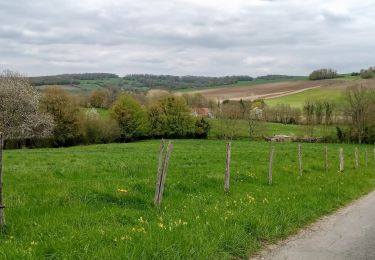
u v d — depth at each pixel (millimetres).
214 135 95125
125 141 89188
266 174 22234
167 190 15391
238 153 37906
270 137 89812
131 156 33500
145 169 21453
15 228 9406
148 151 43562
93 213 11086
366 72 177375
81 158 30703
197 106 147625
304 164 29078
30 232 9172
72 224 9992
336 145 74000
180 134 94938
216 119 101062
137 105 88938
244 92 176000
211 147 53094
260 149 49500
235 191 16656
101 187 14109
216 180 18516
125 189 14234
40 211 11094
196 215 11312
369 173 29047
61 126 74938
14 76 63469
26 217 10414
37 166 23000
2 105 59500
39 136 65062
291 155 38438
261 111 114938
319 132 92500
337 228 12211
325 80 180625
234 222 10859
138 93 127750
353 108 87688
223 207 12711
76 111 77250
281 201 14547
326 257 9328
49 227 9523
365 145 79562
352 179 23781
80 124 77625
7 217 10266
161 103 95000
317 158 37125
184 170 22203
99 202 12727
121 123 87250
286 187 18625
